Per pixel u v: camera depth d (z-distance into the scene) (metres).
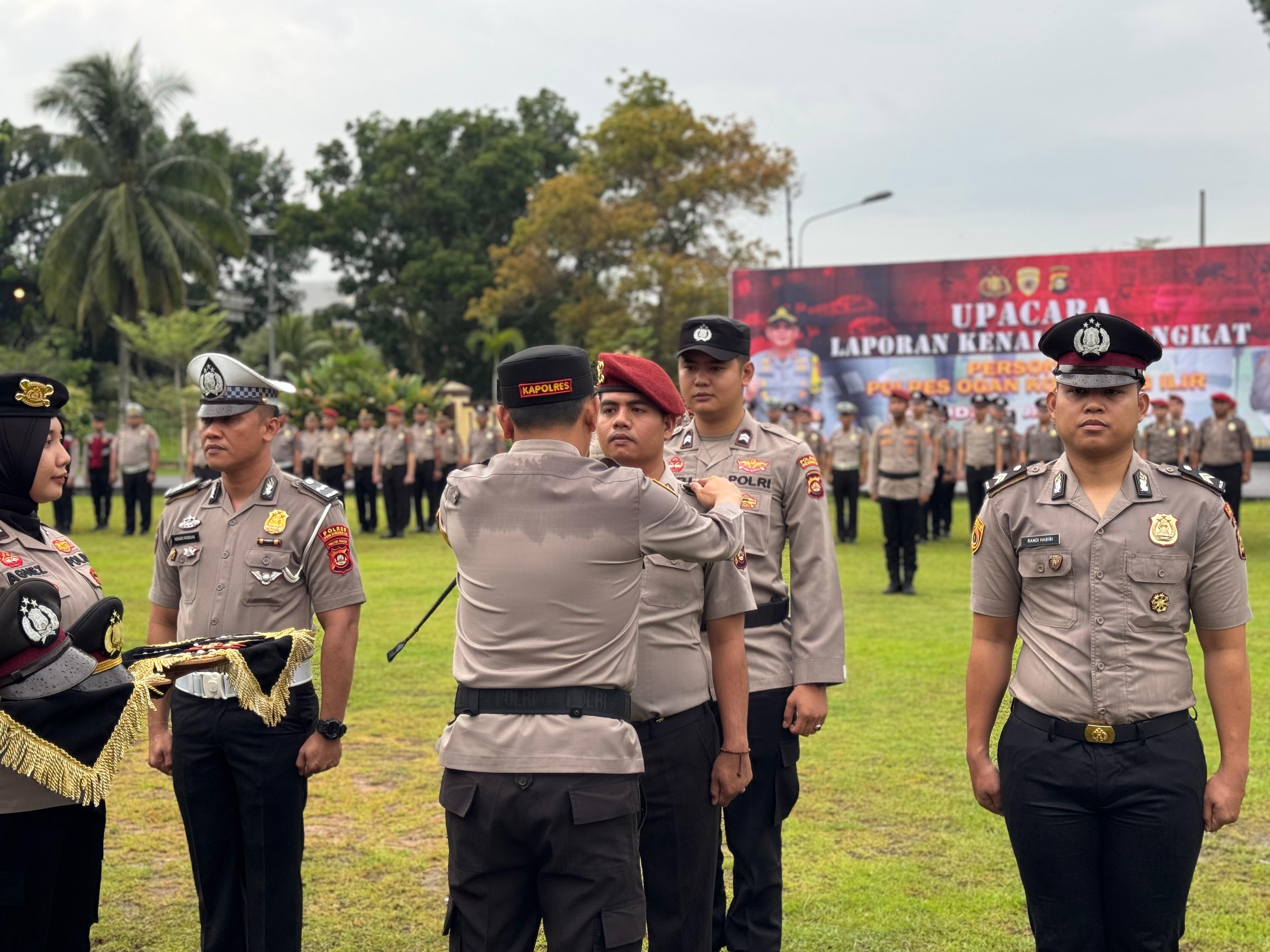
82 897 2.99
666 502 2.79
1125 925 2.89
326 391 26.62
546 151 45.91
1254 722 6.57
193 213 35.00
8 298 43.81
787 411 19.17
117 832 5.07
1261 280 21.34
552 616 2.72
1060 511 3.02
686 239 38.59
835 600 3.78
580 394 2.86
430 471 19.09
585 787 2.66
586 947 2.65
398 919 4.18
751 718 3.71
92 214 33.56
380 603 10.99
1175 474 2.99
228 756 3.45
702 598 3.28
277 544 3.58
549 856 2.68
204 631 3.58
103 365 42.00
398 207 43.97
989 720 3.19
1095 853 2.93
